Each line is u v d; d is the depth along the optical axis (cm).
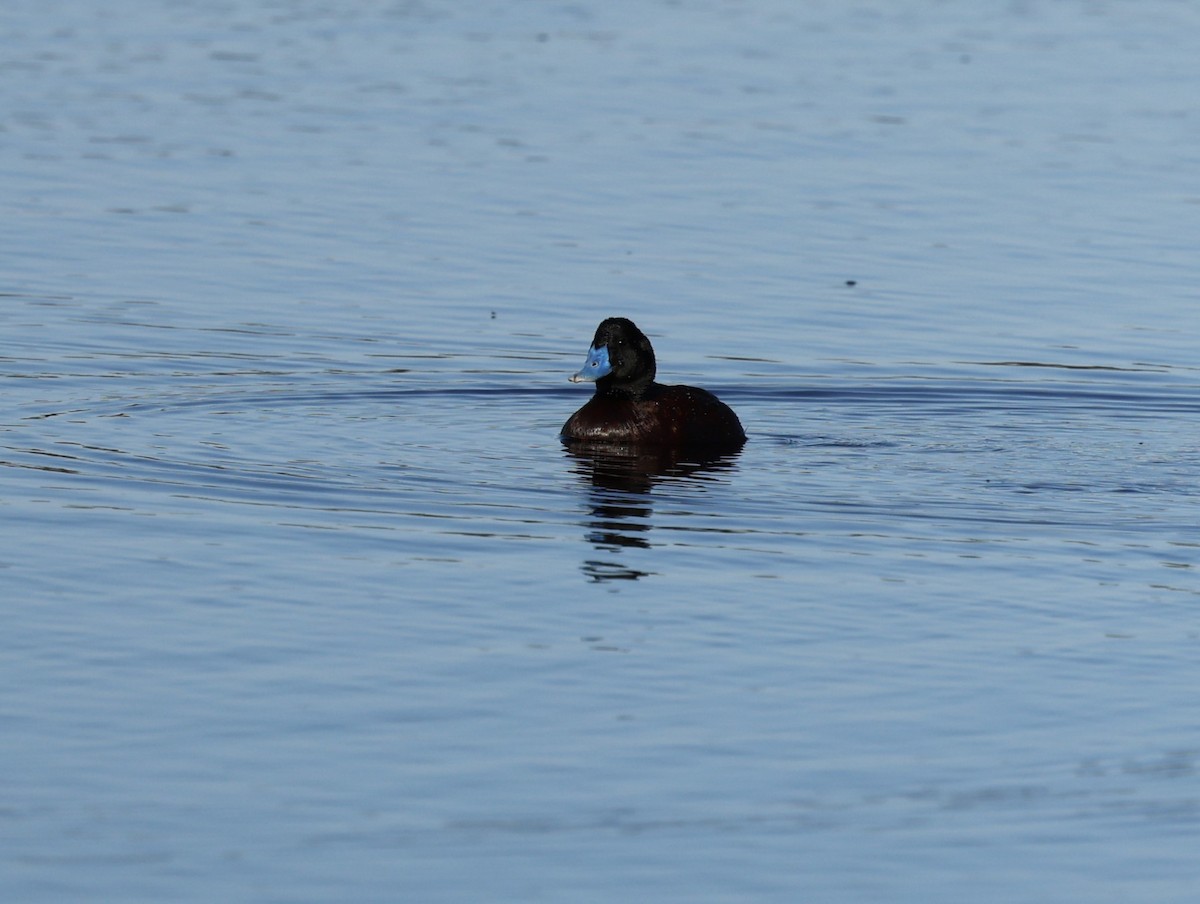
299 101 3153
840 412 1766
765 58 3597
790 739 1000
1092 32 3938
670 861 878
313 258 2255
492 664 1096
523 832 899
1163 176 2716
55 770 954
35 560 1266
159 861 870
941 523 1388
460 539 1334
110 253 2259
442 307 2077
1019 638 1150
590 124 3000
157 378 1812
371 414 1722
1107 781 959
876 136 2947
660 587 1237
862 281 2198
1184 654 1123
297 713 1023
